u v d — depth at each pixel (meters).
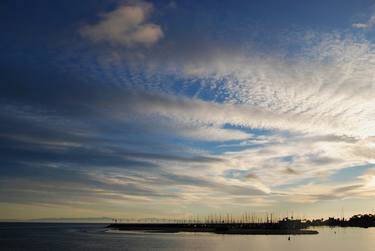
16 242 191.00
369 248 160.25
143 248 155.50
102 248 156.50
